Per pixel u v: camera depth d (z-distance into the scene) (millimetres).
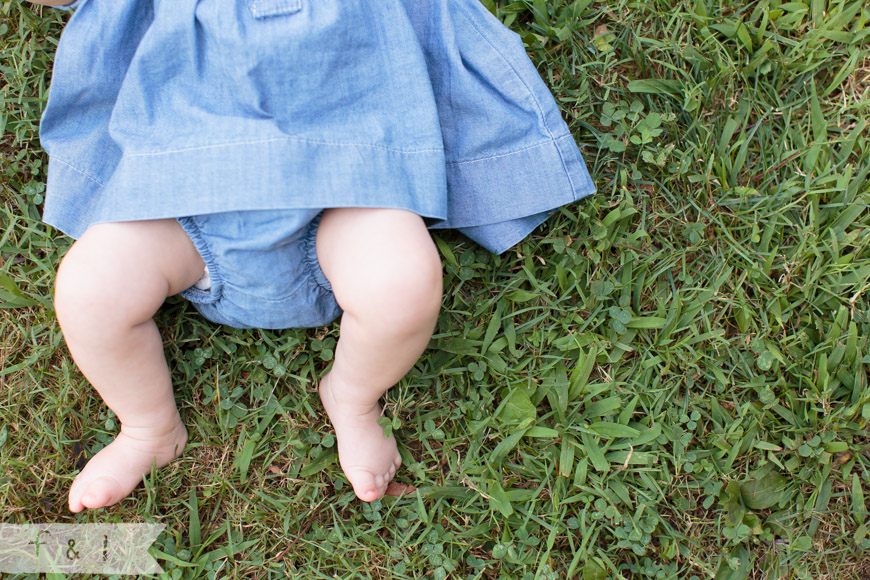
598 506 2197
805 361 2303
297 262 1874
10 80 2271
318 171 1727
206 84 1772
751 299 2326
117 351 1826
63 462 2180
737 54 2369
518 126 2072
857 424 2264
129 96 1805
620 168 2334
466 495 2252
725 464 2258
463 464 2252
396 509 2260
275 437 2273
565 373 2289
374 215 1782
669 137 2350
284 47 1713
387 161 1792
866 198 2299
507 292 2312
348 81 1801
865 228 2303
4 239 2227
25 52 2271
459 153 2102
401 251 1749
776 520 2270
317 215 1855
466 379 2326
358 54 1804
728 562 2215
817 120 2342
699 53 2359
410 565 2189
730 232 2348
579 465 2238
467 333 2285
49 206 1975
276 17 1718
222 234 1786
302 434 2281
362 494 2113
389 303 1734
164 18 1740
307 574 2182
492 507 2205
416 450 2314
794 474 2271
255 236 1764
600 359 2311
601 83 2344
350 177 1741
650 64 2375
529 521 2246
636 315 2322
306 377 2293
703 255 2340
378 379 1941
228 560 2189
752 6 2404
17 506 2125
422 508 2207
